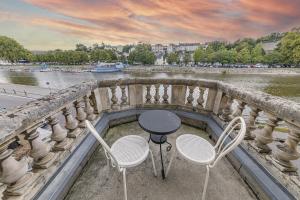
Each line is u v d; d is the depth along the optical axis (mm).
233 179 1899
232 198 1668
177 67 80562
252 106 2053
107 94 3164
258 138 1974
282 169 1666
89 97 2943
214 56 81375
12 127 1171
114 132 2980
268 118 1837
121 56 106438
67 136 2191
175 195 1703
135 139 1887
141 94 3488
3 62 95562
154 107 3543
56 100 1789
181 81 3287
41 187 1490
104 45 130000
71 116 2180
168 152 2410
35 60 99500
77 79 55781
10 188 1360
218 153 1744
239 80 49281
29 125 1396
